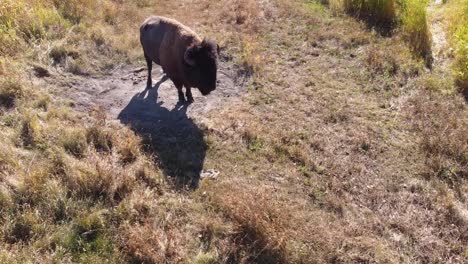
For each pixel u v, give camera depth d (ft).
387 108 23.71
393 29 30.73
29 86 22.70
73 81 24.40
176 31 21.58
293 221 16.89
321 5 34.09
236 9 33.01
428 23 30.89
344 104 23.82
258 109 23.35
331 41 29.50
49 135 19.57
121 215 16.20
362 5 32.73
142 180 18.07
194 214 16.99
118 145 19.66
